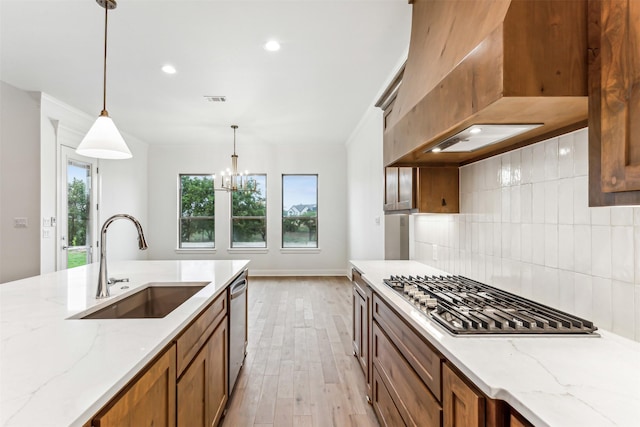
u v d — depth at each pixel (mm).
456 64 1185
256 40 2723
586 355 958
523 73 933
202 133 5883
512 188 1649
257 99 4113
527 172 1534
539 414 671
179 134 5961
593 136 910
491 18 1011
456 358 949
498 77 947
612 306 1126
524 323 1151
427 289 1705
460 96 1146
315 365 2807
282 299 4961
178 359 1276
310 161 6887
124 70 3293
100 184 5188
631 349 995
